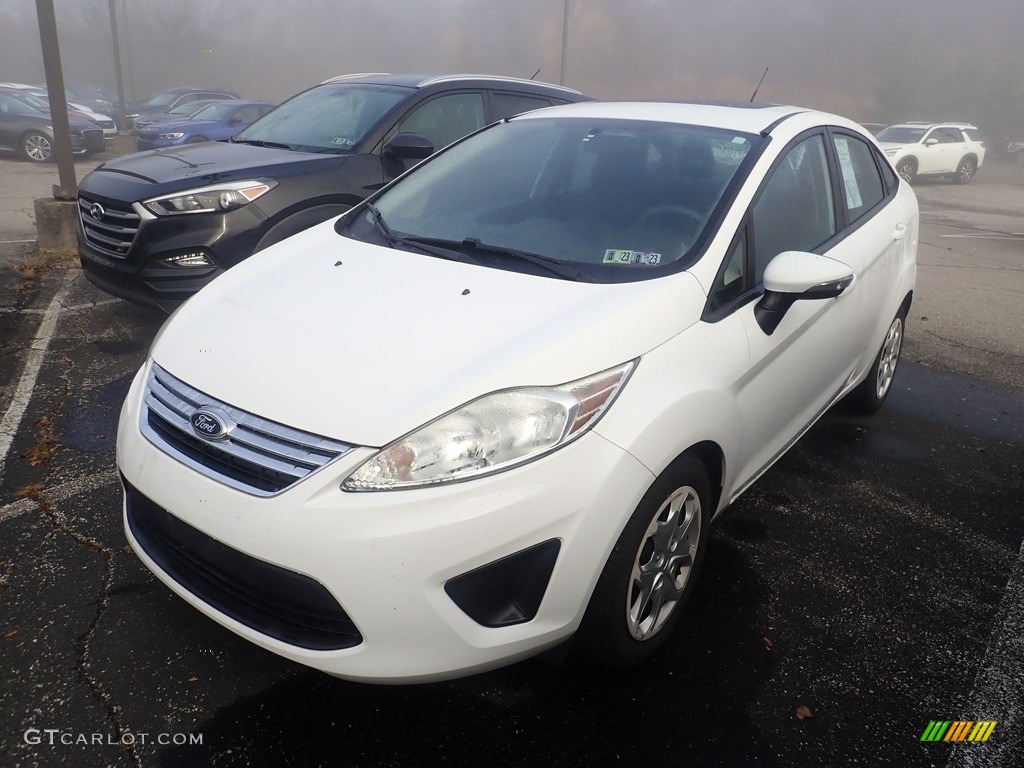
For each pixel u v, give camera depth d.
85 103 28.72
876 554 3.17
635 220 2.81
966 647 2.67
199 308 2.65
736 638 2.64
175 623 2.57
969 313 6.94
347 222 3.30
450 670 2.02
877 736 2.29
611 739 2.23
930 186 20.48
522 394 2.07
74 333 5.21
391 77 6.13
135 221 4.63
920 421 4.51
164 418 2.26
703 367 2.42
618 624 2.26
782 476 3.77
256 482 2.04
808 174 3.32
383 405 2.04
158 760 2.10
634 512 2.18
